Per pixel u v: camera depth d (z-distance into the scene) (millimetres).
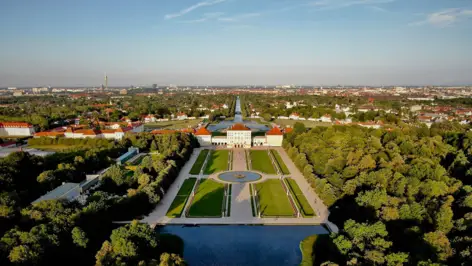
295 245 173500
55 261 144750
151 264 123375
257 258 161750
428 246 133250
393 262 125312
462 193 195250
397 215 162625
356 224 149875
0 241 138125
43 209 170750
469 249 125750
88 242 159125
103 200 196625
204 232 186750
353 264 126375
